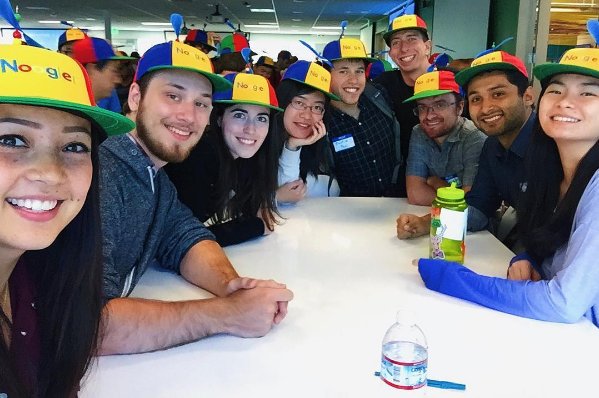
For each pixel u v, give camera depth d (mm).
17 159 630
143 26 16094
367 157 2613
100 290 806
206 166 1680
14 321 746
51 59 634
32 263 784
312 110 2119
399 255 1586
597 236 1086
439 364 951
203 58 1337
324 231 1847
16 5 10234
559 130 1239
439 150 2357
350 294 1281
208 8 10734
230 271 1310
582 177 1231
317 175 2469
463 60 3826
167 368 932
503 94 1828
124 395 848
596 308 1165
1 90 587
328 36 18797
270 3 9680
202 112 1345
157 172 1341
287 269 1454
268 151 1765
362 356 979
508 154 1883
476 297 1221
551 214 1398
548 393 864
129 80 3135
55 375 770
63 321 769
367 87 2686
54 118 648
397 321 998
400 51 2947
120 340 965
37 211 651
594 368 949
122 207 1154
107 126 734
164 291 1296
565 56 1237
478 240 1794
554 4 4473
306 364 949
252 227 1718
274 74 4676
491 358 978
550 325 1124
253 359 965
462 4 5879
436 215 1444
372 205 2277
